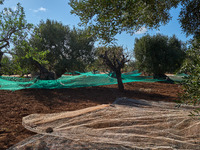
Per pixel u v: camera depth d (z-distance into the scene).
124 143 3.29
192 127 3.84
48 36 14.64
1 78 12.53
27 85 12.66
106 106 6.39
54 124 4.47
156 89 12.42
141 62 19.33
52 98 9.01
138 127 4.01
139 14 3.68
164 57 18.39
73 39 15.88
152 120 4.42
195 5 5.93
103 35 4.31
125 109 5.79
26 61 12.80
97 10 3.96
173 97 9.12
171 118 4.47
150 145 3.19
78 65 15.33
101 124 4.29
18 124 4.80
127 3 3.45
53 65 15.35
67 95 10.00
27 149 3.21
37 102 7.95
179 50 18.47
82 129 4.02
